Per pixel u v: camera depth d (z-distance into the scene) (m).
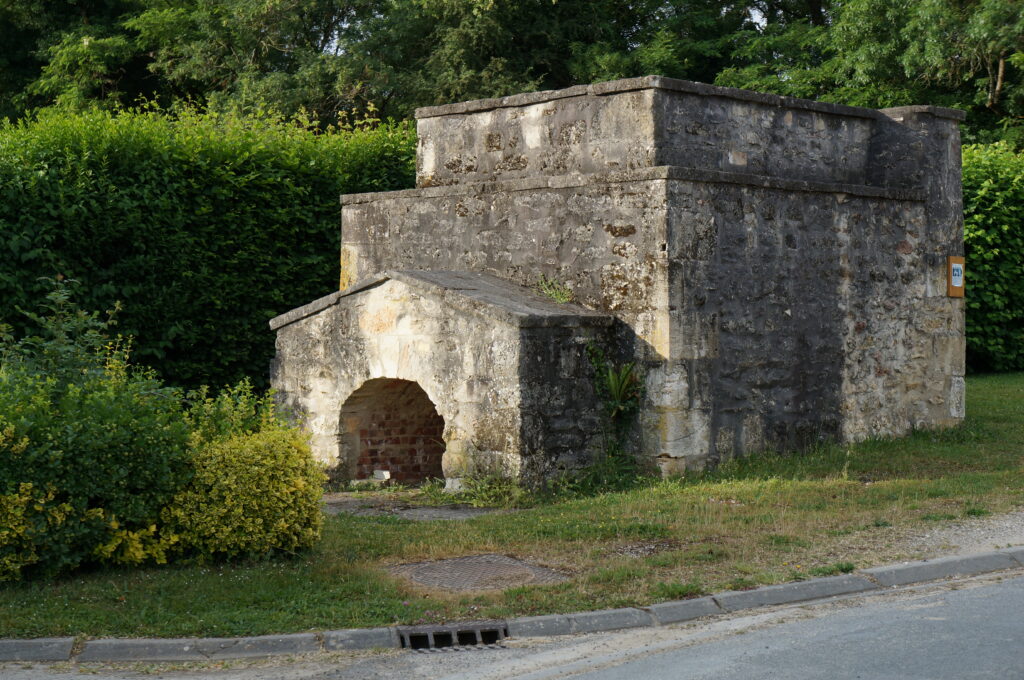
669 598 7.34
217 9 26.42
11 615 6.89
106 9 29.12
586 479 11.16
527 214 12.50
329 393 12.57
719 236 11.73
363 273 14.23
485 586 7.65
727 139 12.27
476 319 11.12
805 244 12.54
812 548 8.44
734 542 8.60
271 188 14.55
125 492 7.83
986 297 19.50
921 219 13.83
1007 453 12.93
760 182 11.98
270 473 8.23
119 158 13.35
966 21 24.86
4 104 28.44
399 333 11.85
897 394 13.62
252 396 10.05
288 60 27.92
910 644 6.31
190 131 14.27
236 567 8.05
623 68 27.47
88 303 13.03
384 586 7.55
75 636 6.66
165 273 13.62
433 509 10.66
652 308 11.37
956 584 7.73
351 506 10.94
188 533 8.08
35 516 7.46
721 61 30.58
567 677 6.08
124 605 7.13
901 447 12.98
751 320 12.02
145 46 27.48
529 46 28.47
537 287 12.39
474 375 11.16
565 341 11.15
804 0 31.88
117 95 27.36
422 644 6.83
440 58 26.75
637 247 11.48
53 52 26.94
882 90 26.61
